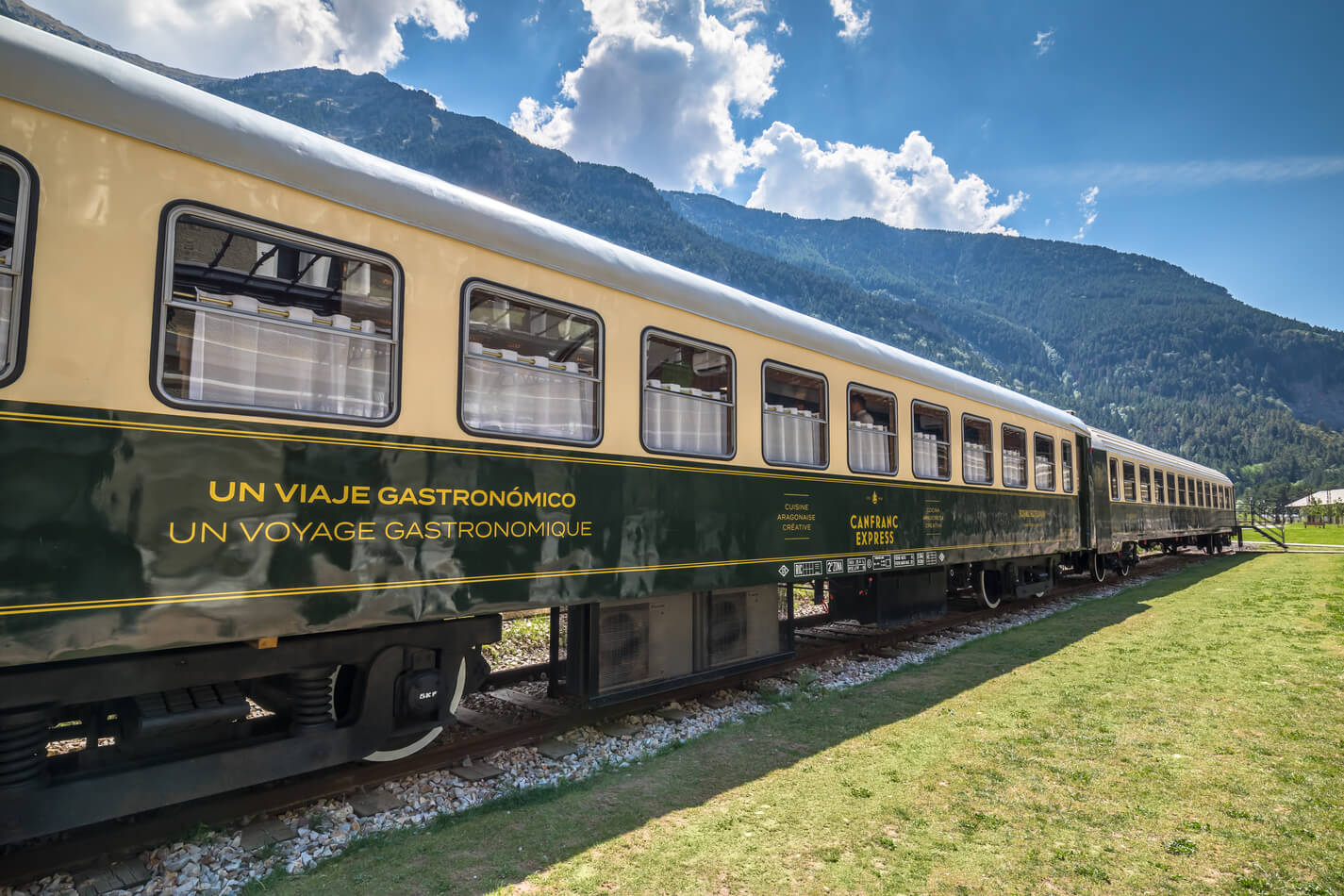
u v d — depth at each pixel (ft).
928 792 13.44
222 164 11.08
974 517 31.58
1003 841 11.50
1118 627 31.76
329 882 10.13
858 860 10.84
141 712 10.82
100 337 9.73
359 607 12.06
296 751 11.90
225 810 11.95
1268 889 10.12
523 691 20.18
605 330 16.78
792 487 21.90
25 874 9.99
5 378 8.98
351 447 12.14
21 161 9.29
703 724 18.04
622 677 17.46
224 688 11.82
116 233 9.98
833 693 20.58
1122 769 14.65
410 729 13.41
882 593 27.07
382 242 12.91
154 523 10.00
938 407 29.60
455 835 11.61
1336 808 12.75
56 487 9.25
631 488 17.07
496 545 14.16
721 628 20.24
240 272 11.55
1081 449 44.86
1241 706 18.97
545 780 14.26
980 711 18.74
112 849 10.81
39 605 9.04
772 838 11.53
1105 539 46.91
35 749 9.82
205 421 10.58
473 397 14.10
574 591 15.58
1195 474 79.56
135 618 9.77
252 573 10.87
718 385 19.95
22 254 9.21
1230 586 48.06
